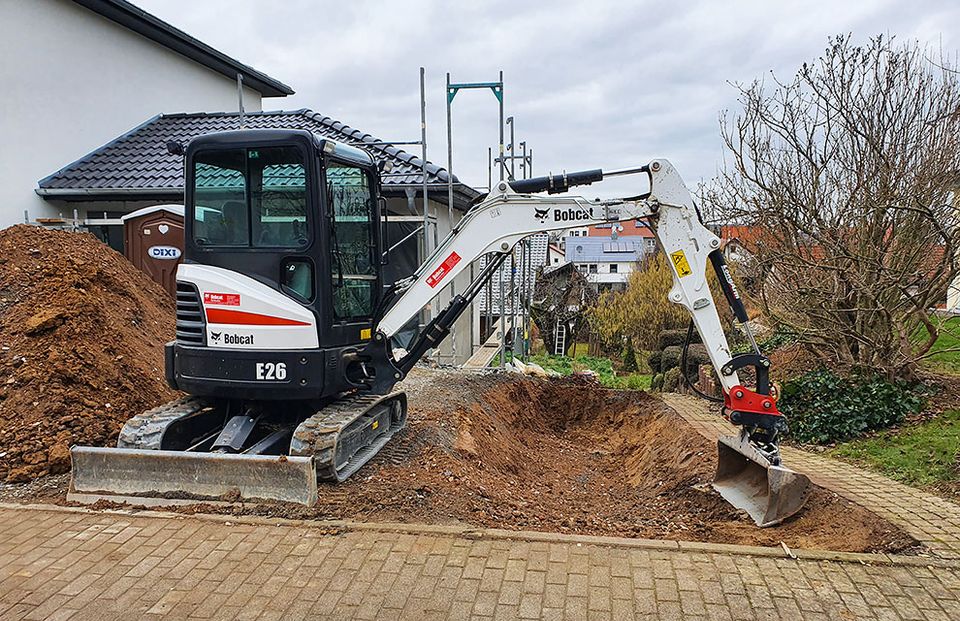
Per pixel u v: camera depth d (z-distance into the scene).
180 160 13.61
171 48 16.30
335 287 6.05
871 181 7.73
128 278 9.96
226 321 5.80
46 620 3.77
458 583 4.14
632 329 22.75
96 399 7.03
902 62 7.68
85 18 13.91
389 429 7.18
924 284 7.67
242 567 4.35
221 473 5.39
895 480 6.07
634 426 10.31
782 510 5.21
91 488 5.56
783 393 8.46
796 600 3.93
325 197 5.80
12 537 4.79
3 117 12.32
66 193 12.83
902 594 3.98
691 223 5.62
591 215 5.75
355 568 4.32
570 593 4.02
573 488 7.70
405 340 12.19
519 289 19.05
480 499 5.77
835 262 7.94
